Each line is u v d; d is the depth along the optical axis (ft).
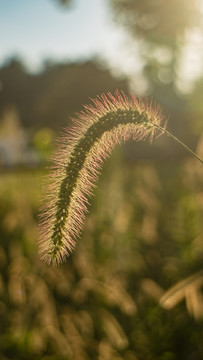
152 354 13.73
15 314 14.25
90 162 6.71
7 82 217.97
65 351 13.19
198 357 13.48
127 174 24.61
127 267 17.07
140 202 22.26
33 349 13.50
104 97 7.09
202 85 46.85
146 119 6.97
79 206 6.40
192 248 18.49
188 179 23.43
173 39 59.11
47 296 14.38
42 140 19.80
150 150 57.36
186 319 14.29
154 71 61.31
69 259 16.33
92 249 17.21
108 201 18.70
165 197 25.59
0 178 24.57
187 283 10.10
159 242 19.62
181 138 57.72
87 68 115.96
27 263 15.79
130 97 7.17
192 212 20.76
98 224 17.84
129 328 14.65
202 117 46.78
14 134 35.70
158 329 14.37
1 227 18.03
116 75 106.52
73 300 15.23
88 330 14.11
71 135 6.86
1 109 211.20
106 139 6.92
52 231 6.17
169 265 17.61
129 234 18.56
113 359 13.30
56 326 13.88
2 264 16.53
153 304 15.16
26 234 16.78
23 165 28.60
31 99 210.18
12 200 20.17
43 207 6.37
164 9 68.03
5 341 13.58
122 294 14.94
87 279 15.16
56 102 117.70
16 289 14.53
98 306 14.84
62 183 6.40
